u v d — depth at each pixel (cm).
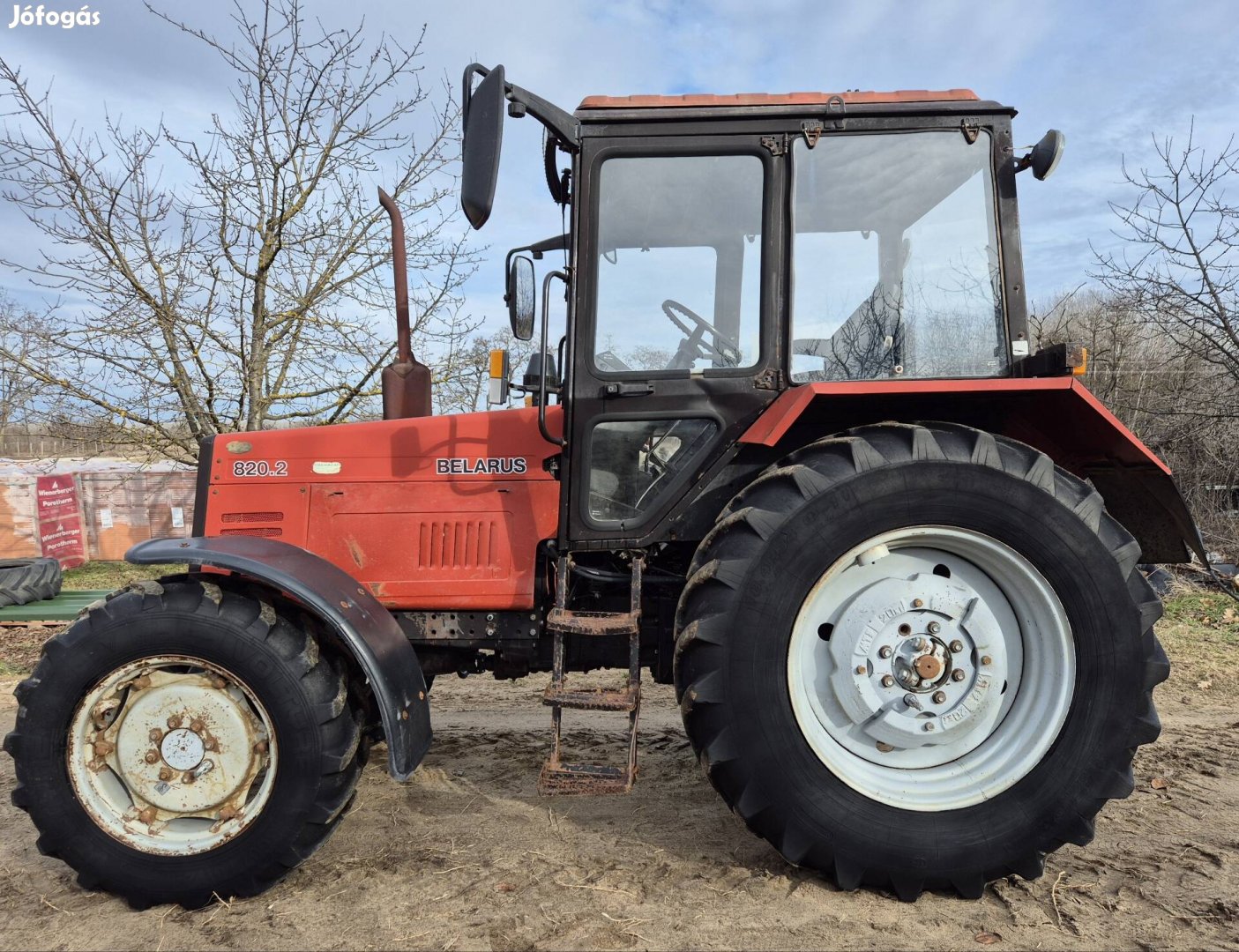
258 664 245
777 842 242
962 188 276
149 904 246
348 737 252
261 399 759
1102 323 952
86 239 688
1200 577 703
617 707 251
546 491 301
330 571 270
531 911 235
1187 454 853
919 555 256
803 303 279
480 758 377
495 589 298
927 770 251
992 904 238
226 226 719
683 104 275
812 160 276
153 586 255
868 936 221
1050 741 241
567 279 278
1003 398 268
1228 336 728
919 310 277
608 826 295
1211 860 261
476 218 238
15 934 234
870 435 253
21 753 245
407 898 244
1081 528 240
